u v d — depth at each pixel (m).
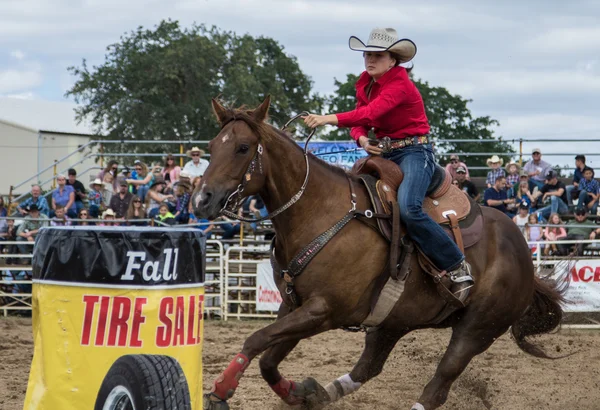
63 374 5.73
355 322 8.80
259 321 21.25
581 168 24.78
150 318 5.68
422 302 9.16
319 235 8.36
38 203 23.81
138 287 5.68
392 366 14.13
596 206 24.12
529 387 12.41
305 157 8.50
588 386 12.54
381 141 9.23
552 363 14.62
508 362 14.72
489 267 9.59
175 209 23.14
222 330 19.09
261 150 8.10
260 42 65.31
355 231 8.51
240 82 57.41
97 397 5.68
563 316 10.79
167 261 5.76
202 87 60.28
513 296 9.70
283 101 61.03
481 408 10.93
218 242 21.56
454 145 52.00
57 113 80.44
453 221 9.30
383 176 8.95
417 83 54.56
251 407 10.25
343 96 53.88
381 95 8.93
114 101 60.41
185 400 5.60
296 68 65.25
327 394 9.46
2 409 9.95
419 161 9.10
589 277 19.27
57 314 5.77
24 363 13.77
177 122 58.81
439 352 15.66
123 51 62.44
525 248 9.98
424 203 9.37
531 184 24.86
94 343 5.68
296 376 12.95
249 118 8.06
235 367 7.80
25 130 73.69
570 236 21.62
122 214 23.89
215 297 22.30
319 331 8.41
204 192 7.75
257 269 21.31
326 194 8.54
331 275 8.34
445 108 54.00
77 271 5.72
